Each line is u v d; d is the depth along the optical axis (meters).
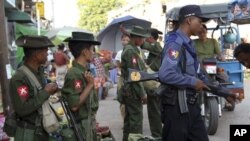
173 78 3.96
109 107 11.68
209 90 4.19
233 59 8.86
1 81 7.68
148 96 6.79
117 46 15.29
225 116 9.45
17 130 3.88
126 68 6.21
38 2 26.39
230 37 9.47
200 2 21.73
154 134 6.91
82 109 4.32
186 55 4.08
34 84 3.87
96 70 11.40
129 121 6.30
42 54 3.95
